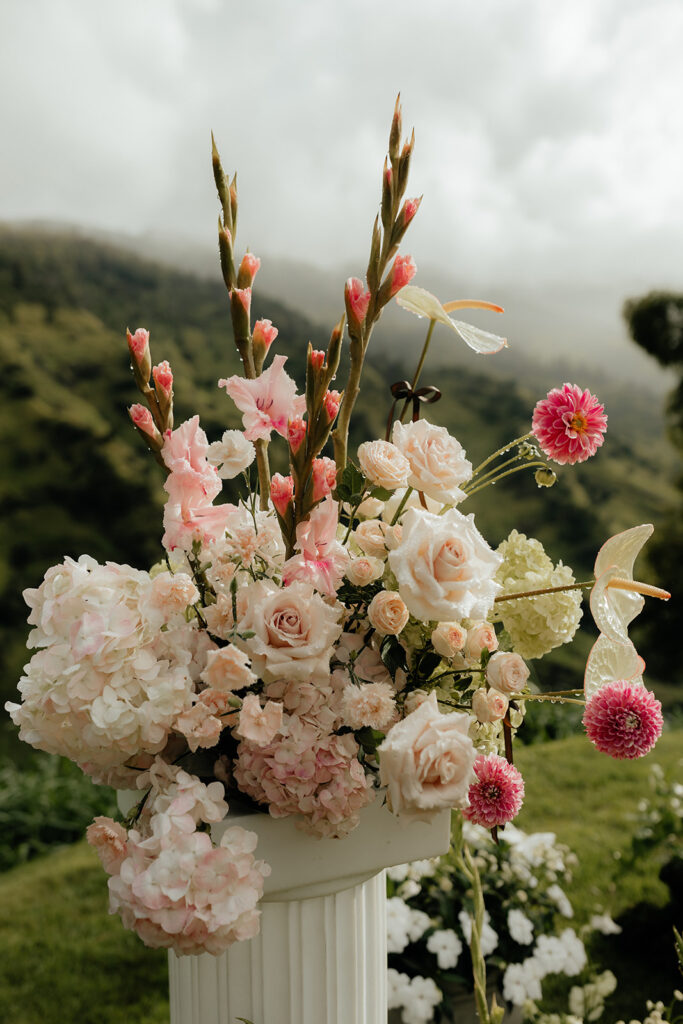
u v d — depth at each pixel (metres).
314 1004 0.99
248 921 0.75
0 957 2.84
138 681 0.78
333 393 0.82
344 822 0.83
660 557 6.58
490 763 0.92
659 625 6.47
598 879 2.98
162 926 0.72
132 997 2.61
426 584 0.78
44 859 3.71
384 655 0.85
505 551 1.08
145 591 0.80
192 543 0.88
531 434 1.00
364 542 0.88
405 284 0.92
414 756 0.75
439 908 2.04
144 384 0.88
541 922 2.09
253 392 0.90
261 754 0.81
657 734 0.85
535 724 4.35
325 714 0.81
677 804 2.81
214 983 1.01
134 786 0.94
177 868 0.72
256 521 1.02
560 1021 1.92
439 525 0.80
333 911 0.99
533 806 3.59
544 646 1.04
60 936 2.96
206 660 0.86
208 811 0.77
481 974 1.33
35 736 0.85
